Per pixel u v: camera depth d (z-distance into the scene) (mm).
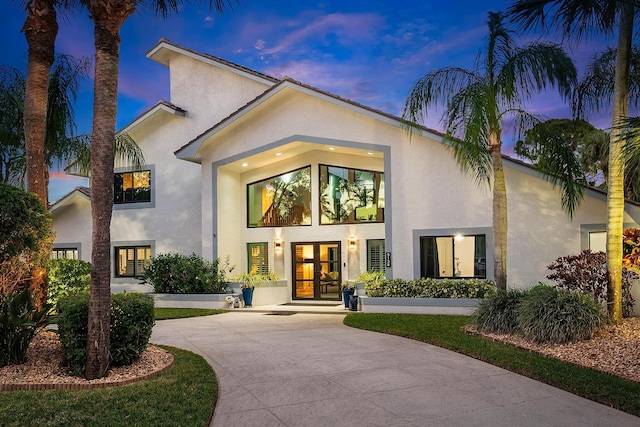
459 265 14703
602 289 10664
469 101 10945
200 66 20859
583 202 13266
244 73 19672
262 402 6344
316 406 6172
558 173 11883
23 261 8156
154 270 18328
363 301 14875
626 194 13945
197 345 10117
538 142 11750
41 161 9625
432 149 14969
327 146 16531
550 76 10891
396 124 14750
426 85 11688
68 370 7262
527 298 10078
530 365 7836
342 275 17766
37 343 8516
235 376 7609
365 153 16719
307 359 8742
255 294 17531
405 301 14383
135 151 18688
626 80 9984
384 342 10305
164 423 5355
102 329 7102
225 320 14141
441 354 9078
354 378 7438
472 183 14422
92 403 5926
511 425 5496
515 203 13992
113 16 7422
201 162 18844
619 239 9953
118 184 21625
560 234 13453
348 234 17719
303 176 18734
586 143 20312
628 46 9953
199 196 20312
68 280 12633
